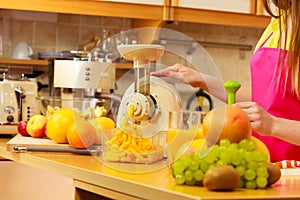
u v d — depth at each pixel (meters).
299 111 1.90
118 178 1.16
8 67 2.96
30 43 3.25
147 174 1.23
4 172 2.07
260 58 1.97
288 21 1.89
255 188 1.06
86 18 3.35
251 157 1.07
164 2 3.04
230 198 0.93
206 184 1.01
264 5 1.78
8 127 2.50
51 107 2.20
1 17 3.20
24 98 2.54
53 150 1.70
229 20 3.19
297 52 1.72
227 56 3.65
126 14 3.00
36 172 1.92
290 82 1.87
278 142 1.89
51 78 3.00
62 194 1.70
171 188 1.02
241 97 2.09
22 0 2.86
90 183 1.29
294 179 1.24
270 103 1.92
